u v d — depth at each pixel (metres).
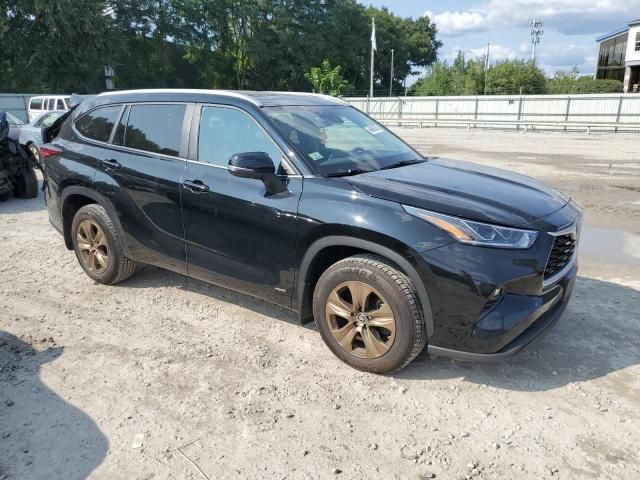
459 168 4.17
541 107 28.42
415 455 2.73
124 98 4.75
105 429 2.94
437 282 3.06
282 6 56.56
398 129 29.17
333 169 3.66
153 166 4.32
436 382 3.39
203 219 4.00
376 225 3.18
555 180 11.20
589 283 5.11
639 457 2.71
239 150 3.90
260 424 2.98
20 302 4.69
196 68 56.72
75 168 4.84
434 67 70.69
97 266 4.99
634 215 8.03
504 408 3.12
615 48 51.62
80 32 36.25
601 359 3.66
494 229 3.05
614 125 23.88
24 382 3.40
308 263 3.52
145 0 47.03
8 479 2.56
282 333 4.08
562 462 2.68
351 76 68.12
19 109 30.53
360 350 3.48
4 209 8.80
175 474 2.60
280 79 61.12
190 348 3.85
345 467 2.65
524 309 3.07
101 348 3.85
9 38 35.56
